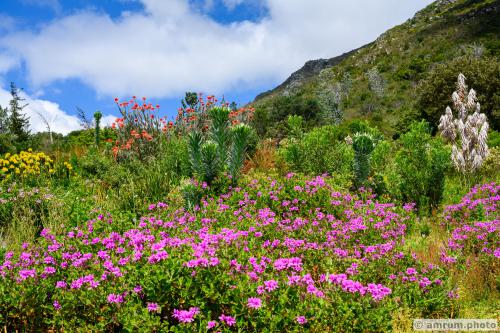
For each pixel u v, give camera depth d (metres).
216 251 3.90
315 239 5.27
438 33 82.62
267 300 3.34
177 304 3.33
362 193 8.39
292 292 3.46
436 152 8.47
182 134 11.68
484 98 21.25
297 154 10.15
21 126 22.36
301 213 6.68
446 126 10.41
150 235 4.46
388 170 9.92
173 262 3.41
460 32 77.25
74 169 10.41
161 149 10.55
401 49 85.38
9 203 6.85
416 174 8.49
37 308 3.46
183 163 9.62
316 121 42.59
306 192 7.01
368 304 3.45
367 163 8.98
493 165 10.91
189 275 3.39
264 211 6.08
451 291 4.17
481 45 60.22
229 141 9.23
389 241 5.26
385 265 4.45
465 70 22.59
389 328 3.44
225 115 8.78
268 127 27.58
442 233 6.57
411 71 68.12
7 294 3.46
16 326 3.47
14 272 3.78
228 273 3.48
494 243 5.19
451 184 9.99
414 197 8.55
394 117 47.28
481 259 4.95
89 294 3.39
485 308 4.27
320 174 9.81
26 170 9.23
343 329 3.36
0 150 13.31
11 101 22.58
